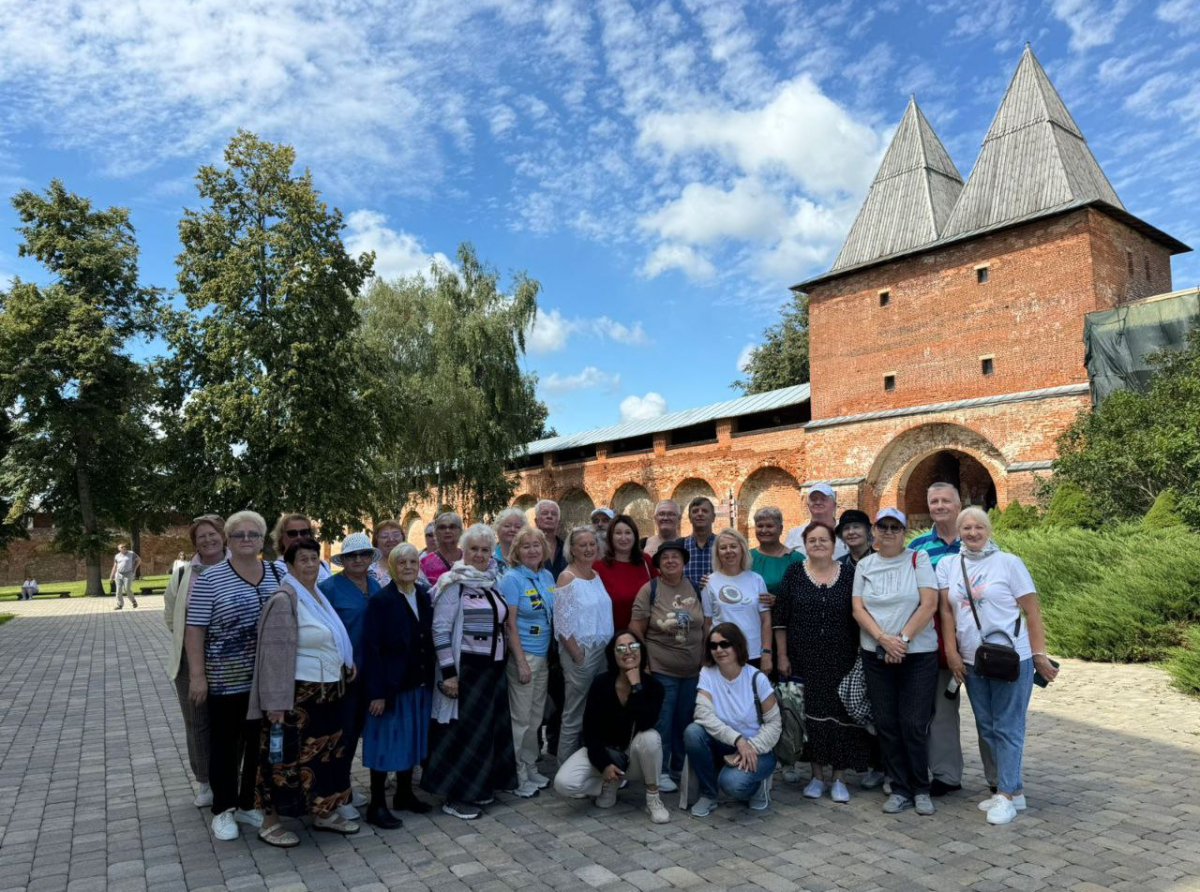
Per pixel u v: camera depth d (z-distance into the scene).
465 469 35.56
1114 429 18.08
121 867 4.67
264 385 24.92
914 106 29.03
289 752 5.00
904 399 25.78
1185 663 8.80
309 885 4.39
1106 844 4.69
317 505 25.36
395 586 5.59
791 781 6.25
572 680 6.09
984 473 28.02
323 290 26.86
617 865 4.60
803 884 4.27
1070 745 6.83
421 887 4.34
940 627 5.65
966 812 5.36
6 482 32.22
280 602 4.95
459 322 35.94
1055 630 11.36
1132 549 12.38
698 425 33.94
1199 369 16.55
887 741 5.48
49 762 7.02
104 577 52.12
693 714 6.00
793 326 51.12
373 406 27.44
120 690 10.58
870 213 28.47
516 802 5.87
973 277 24.36
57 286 31.58
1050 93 25.41
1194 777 5.90
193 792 6.12
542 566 7.15
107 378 32.66
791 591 6.00
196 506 25.28
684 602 6.03
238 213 27.34
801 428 29.28
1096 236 22.28
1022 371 22.98
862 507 26.25
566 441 40.69
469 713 5.60
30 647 15.35
